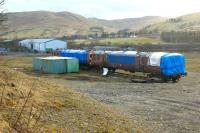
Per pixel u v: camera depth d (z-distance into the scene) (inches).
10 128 441.1
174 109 1311.5
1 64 879.7
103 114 747.4
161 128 976.3
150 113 1213.7
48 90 815.7
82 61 3046.3
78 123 604.7
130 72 2662.4
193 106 1384.1
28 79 864.3
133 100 1509.6
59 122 573.9
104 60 2792.8
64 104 717.9
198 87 1990.7
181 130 981.8
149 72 2397.9
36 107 611.8
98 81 2316.7
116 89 1872.5
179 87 1990.7
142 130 768.3
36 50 5915.4
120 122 732.0
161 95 1681.8
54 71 2736.2
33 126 495.2
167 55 2294.5
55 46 6235.2
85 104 791.7
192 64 3663.9
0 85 643.5
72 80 2357.3
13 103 563.8
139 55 2465.6
